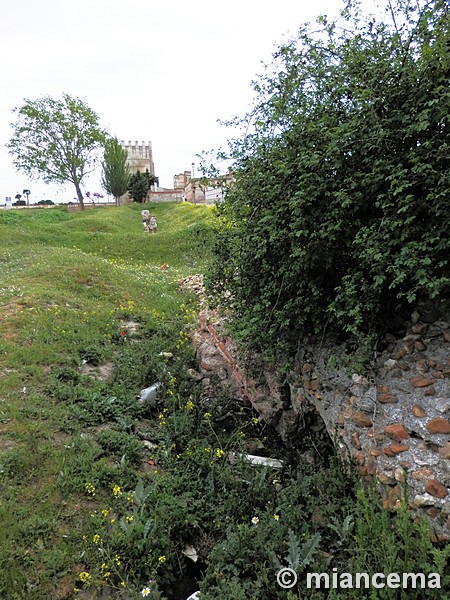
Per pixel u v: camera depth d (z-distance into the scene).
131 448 4.39
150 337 7.74
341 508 3.18
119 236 19.47
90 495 3.72
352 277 3.43
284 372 4.27
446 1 3.00
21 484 3.71
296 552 2.89
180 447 4.71
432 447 3.00
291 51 3.92
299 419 4.72
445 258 3.07
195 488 3.96
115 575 3.09
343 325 3.80
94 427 4.72
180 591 3.25
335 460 3.81
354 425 3.57
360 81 3.33
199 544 3.51
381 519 2.78
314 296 3.79
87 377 5.75
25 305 7.86
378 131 3.14
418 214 3.11
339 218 3.43
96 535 3.20
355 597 2.43
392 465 3.13
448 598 2.27
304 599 2.62
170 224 26.23
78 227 23.17
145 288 10.48
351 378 3.64
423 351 3.45
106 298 9.21
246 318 4.50
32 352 6.06
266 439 4.91
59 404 4.93
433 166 2.97
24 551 3.11
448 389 3.14
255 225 4.08
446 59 2.87
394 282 2.97
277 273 4.02
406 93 3.15
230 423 5.26
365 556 2.61
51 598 2.89
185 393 5.69
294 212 3.40
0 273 10.87
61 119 39.03
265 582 2.79
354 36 3.59
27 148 39.81
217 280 5.05
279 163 3.72
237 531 3.30
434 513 2.77
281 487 3.99
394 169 3.07
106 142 43.09
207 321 6.53
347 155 3.38
